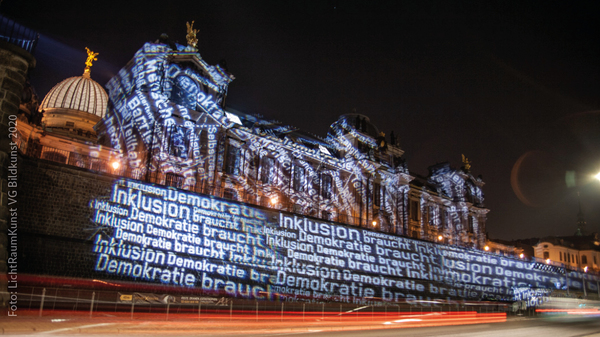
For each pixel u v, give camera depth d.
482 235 79.25
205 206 38.69
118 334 17.00
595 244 106.69
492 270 66.75
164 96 42.62
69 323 18.88
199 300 26.05
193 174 43.38
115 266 32.69
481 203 80.88
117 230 33.53
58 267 30.39
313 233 46.19
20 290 25.08
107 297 26.42
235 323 22.67
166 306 26.55
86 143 44.59
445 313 35.59
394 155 67.44
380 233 53.25
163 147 42.16
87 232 32.19
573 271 81.62
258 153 50.03
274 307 32.28
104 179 33.88
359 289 48.41
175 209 36.84
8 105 23.72
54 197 31.41
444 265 59.75
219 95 48.25
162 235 35.56
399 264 53.91
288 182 52.22
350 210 57.59
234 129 47.47
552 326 28.55
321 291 44.72
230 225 39.78
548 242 101.06
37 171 31.02
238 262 39.31
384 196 62.88
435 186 74.56
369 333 20.64
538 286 71.62
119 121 46.75
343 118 63.59
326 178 57.34
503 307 46.81
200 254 37.16
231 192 46.66
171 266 35.22
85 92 63.12
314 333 20.25
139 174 40.84
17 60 24.36
